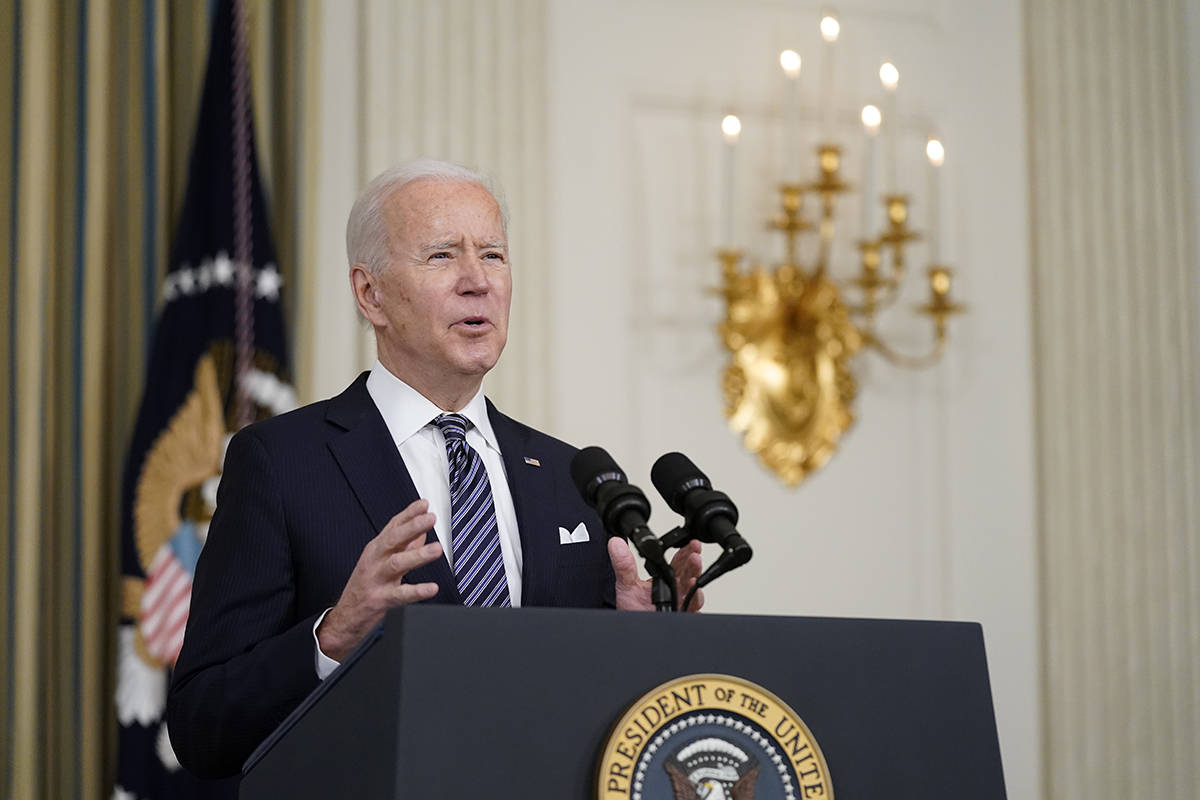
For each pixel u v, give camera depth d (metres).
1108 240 17.62
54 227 13.34
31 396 12.82
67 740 12.78
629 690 4.91
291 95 14.27
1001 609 16.77
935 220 17.12
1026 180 17.50
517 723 4.76
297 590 7.12
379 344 7.88
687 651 5.02
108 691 13.02
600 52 16.17
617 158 16.08
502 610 4.85
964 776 5.27
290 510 7.14
